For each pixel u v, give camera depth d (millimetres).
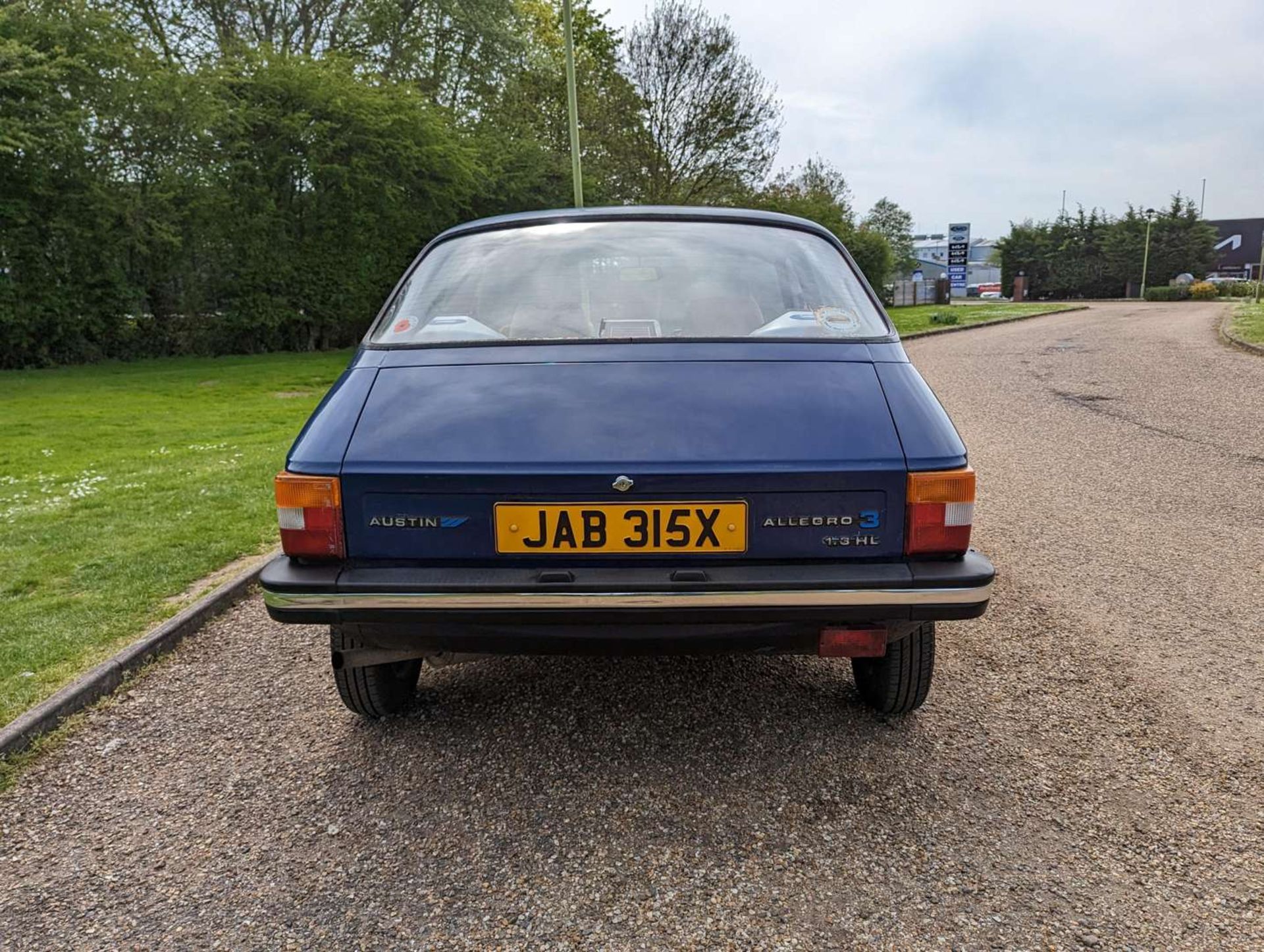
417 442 2271
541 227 3098
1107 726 2904
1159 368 13977
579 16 36094
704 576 2158
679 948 1930
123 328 22359
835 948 1917
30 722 2955
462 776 2676
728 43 30766
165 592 4312
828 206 39938
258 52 23984
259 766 2773
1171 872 2160
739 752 2768
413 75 29766
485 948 1944
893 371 2484
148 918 2076
